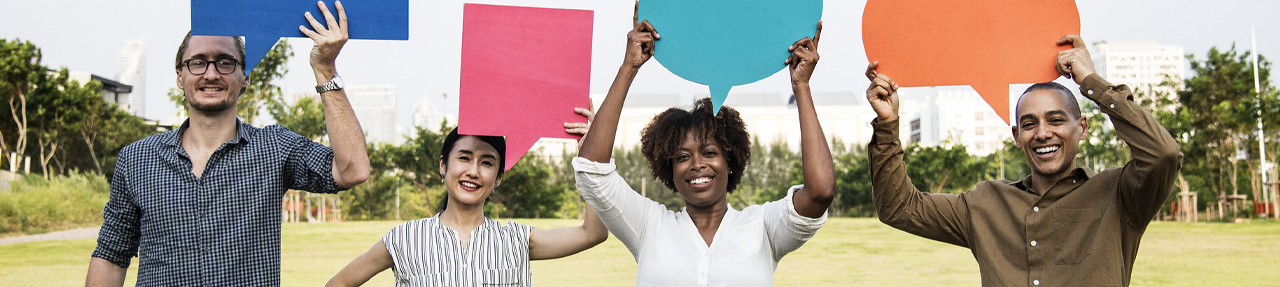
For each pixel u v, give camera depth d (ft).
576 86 7.71
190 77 8.27
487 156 8.91
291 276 30.09
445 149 9.20
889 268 32.63
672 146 8.21
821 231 59.41
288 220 98.89
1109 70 236.02
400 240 8.90
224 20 7.55
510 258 8.93
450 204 9.07
